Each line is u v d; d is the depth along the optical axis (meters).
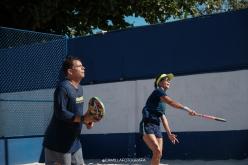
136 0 22.08
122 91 14.34
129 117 14.15
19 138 14.45
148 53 13.82
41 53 15.20
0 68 14.66
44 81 15.13
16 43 15.00
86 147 15.00
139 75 13.99
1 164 13.95
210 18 12.70
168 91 13.39
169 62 13.42
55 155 5.73
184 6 23.41
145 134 8.73
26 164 14.44
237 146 12.16
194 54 12.95
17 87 14.91
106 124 14.62
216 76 12.56
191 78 12.99
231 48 12.30
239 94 12.16
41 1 19.61
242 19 12.13
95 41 14.95
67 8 20.95
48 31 21.81
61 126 5.68
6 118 14.81
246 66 12.04
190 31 13.05
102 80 14.76
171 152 13.27
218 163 11.91
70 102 5.68
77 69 5.84
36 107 15.04
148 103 8.88
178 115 13.20
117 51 14.47
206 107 12.70
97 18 21.89
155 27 13.71
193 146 12.92
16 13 20.33
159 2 22.64
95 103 5.44
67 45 15.45
